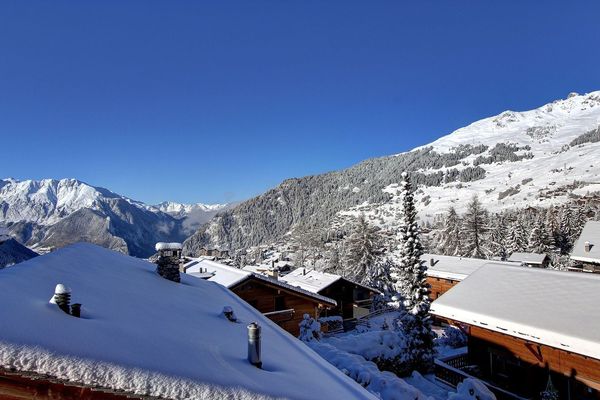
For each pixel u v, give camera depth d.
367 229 59.66
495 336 17.66
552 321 15.34
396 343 20.17
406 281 23.64
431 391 17.89
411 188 24.67
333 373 8.57
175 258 12.81
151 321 6.69
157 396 4.29
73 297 6.39
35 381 4.26
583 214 83.06
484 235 67.88
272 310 23.81
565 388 14.91
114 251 14.28
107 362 4.22
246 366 6.14
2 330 4.01
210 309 10.64
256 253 153.38
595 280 17.42
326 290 39.03
